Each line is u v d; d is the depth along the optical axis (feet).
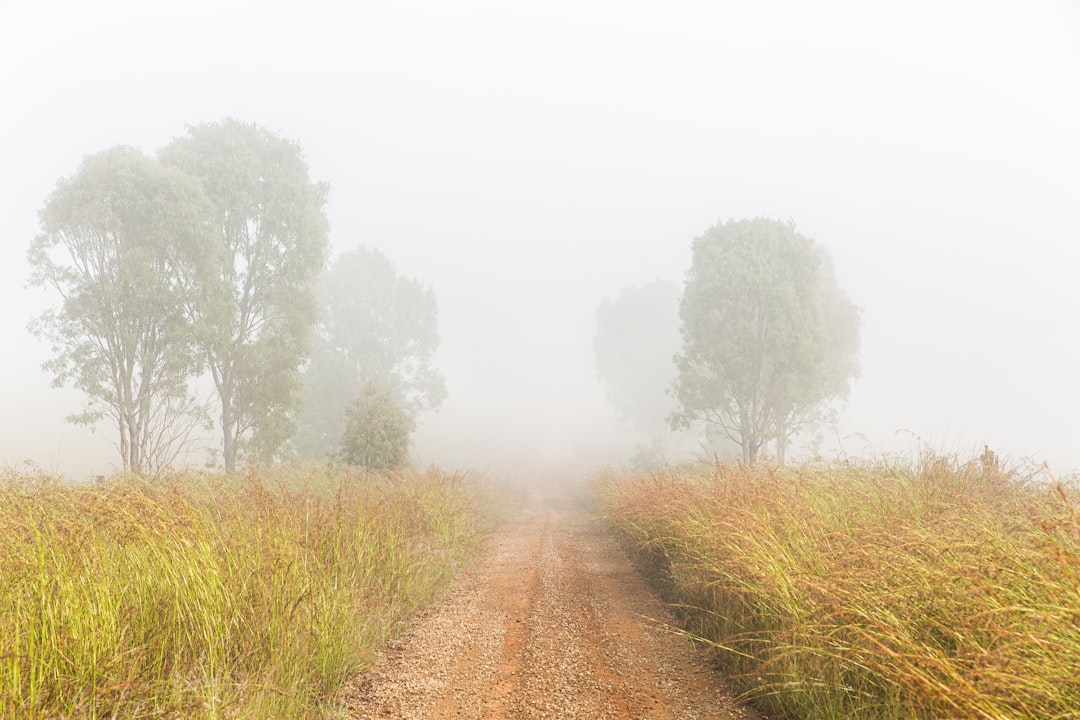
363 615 20.62
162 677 13.29
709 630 20.99
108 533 18.25
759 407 84.07
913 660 12.00
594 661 19.52
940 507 20.84
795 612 15.42
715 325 84.17
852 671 13.85
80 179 61.11
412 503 38.86
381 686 17.12
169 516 18.78
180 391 65.92
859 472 30.45
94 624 13.15
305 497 28.78
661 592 28.40
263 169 79.46
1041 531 14.65
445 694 16.66
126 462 61.41
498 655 20.08
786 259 82.69
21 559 14.89
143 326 62.80
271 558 18.54
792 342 77.71
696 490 32.55
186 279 67.97
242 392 72.49
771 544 18.72
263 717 12.86
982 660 10.93
